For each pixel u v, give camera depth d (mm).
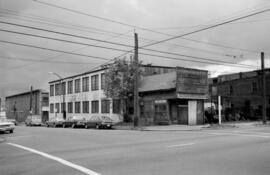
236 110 49000
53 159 12133
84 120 41156
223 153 12547
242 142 16344
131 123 41656
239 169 9445
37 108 83000
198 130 27734
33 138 22688
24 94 92625
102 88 50656
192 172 9086
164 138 19203
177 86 35344
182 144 15727
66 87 64188
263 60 38688
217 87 61094
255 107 54156
